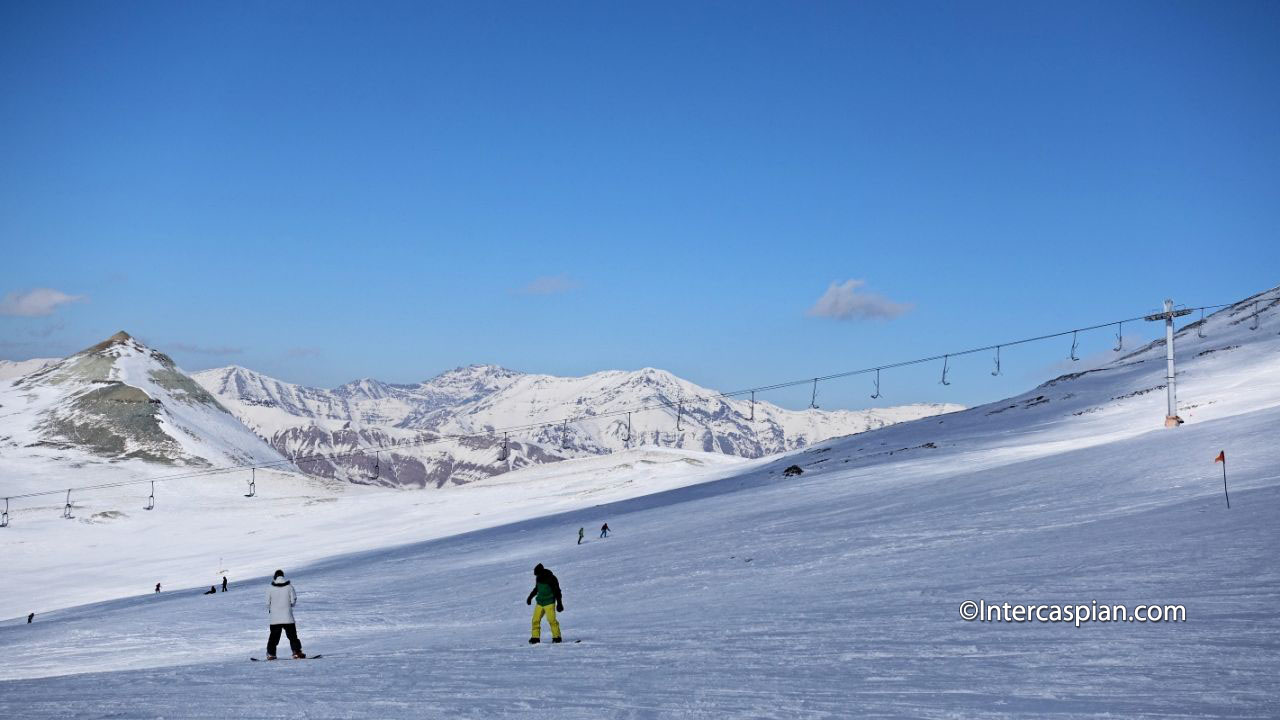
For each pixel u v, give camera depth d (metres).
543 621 30.92
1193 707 11.21
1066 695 12.27
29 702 15.38
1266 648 14.16
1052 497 41.50
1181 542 25.31
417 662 19.80
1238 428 51.34
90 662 40.09
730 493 95.62
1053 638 16.61
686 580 38.72
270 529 161.75
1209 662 13.62
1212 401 91.56
